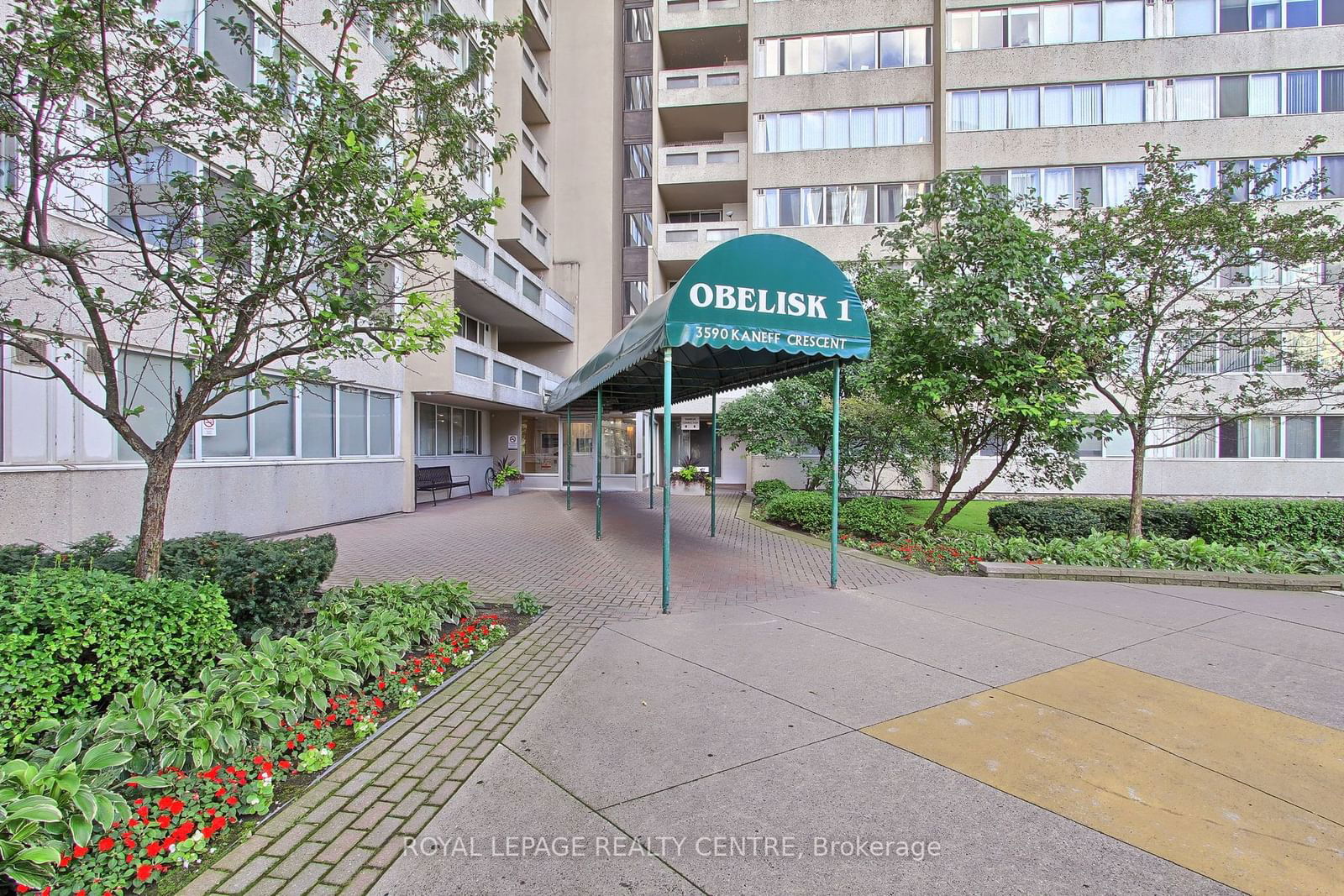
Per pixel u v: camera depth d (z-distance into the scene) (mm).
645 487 21469
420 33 4590
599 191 24141
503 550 9117
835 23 21016
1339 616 5590
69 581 3025
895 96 20641
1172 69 18844
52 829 2168
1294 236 8352
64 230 6418
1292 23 18469
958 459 9484
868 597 6250
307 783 2848
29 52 3389
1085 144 19125
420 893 2137
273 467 10039
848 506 10609
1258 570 7246
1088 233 8969
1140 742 3221
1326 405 17078
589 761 3025
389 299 4504
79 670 2844
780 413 13992
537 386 20703
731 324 5668
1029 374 7754
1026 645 4746
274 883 2195
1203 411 12844
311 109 4383
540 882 2193
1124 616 5559
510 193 20281
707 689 3906
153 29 3787
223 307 4090
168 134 4004
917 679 4059
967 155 19656
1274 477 18047
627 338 7262
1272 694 3848
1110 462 18391
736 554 8836
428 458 16719
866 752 3109
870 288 11188
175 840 2293
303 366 5344
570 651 4641
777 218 21203
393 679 3850
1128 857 2330
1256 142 18312
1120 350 8688
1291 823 2553
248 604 4203
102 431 7406
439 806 2666
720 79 23484
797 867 2270
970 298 7742
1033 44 19562
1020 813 2604
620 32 25141
